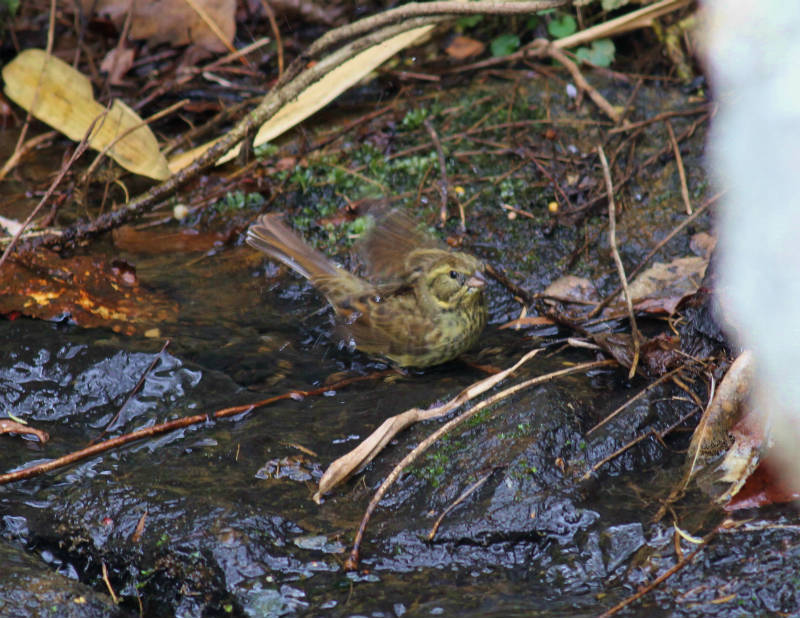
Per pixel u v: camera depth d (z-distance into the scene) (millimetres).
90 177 12562
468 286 9430
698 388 8984
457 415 8766
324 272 10664
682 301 10195
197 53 15891
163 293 11234
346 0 16156
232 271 11758
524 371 9562
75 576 7609
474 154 13227
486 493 7754
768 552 6824
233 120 14391
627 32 15078
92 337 10156
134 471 8328
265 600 6961
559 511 7531
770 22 10578
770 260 9055
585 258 11547
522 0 12266
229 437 8797
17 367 9727
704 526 7215
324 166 13281
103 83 15477
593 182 12531
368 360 10211
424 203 12508
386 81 14945
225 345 10328
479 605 6762
